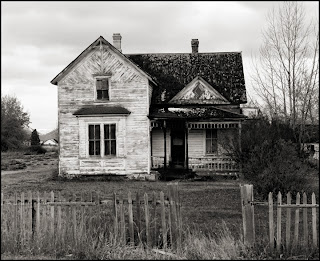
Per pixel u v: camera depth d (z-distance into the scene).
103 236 10.63
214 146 31.52
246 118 29.44
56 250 10.18
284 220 13.73
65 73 29.53
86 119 29.16
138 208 10.63
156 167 31.30
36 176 33.28
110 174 28.95
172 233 10.34
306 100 38.25
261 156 18.42
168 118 28.88
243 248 9.88
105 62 29.31
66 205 10.62
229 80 33.53
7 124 66.94
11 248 10.38
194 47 36.94
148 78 29.14
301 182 17.30
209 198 19.36
